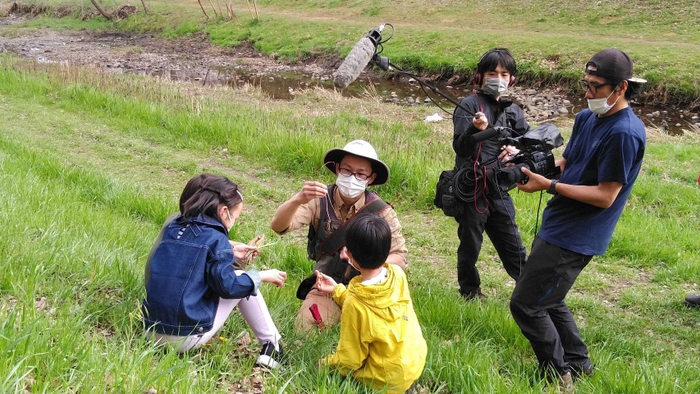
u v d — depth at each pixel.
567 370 4.42
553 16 27.64
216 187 3.82
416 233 8.14
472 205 5.60
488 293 6.55
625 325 5.87
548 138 4.45
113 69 25.50
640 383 4.23
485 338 5.27
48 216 6.33
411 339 3.67
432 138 13.05
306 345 4.11
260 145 11.12
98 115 13.59
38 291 4.20
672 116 18.09
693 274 6.83
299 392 3.61
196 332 3.65
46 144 11.44
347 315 3.64
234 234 7.37
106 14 38.09
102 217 7.06
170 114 13.16
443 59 23.38
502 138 4.94
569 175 4.30
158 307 3.64
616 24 25.58
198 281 3.64
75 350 3.34
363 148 4.35
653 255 7.34
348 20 31.88
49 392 2.86
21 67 18.83
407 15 31.25
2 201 6.48
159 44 32.72
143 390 3.09
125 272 4.77
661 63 19.92
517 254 5.88
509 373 4.58
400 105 19.23
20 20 41.03
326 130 12.98
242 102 15.83
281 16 33.84
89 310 4.09
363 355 3.67
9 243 4.92
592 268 7.14
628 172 3.98
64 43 33.12
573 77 20.78
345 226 4.46
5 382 2.72
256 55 29.41
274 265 6.75
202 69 26.28
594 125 4.16
